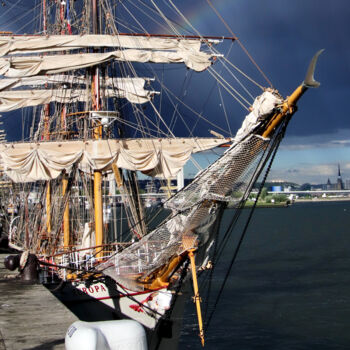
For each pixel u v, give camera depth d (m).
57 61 33.22
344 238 99.44
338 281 51.50
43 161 30.45
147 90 42.72
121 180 31.91
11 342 14.06
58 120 44.75
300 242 93.44
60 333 14.89
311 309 40.38
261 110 18.09
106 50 35.75
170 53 34.25
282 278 53.66
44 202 38.91
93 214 36.50
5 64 32.44
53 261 30.39
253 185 19.59
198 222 19.83
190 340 33.50
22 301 19.12
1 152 30.34
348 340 33.19
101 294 24.81
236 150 18.78
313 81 16.94
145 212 34.53
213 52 32.34
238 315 38.94
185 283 23.98
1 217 59.56
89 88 35.62
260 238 104.00
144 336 11.64
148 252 21.23
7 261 25.19
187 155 30.69
